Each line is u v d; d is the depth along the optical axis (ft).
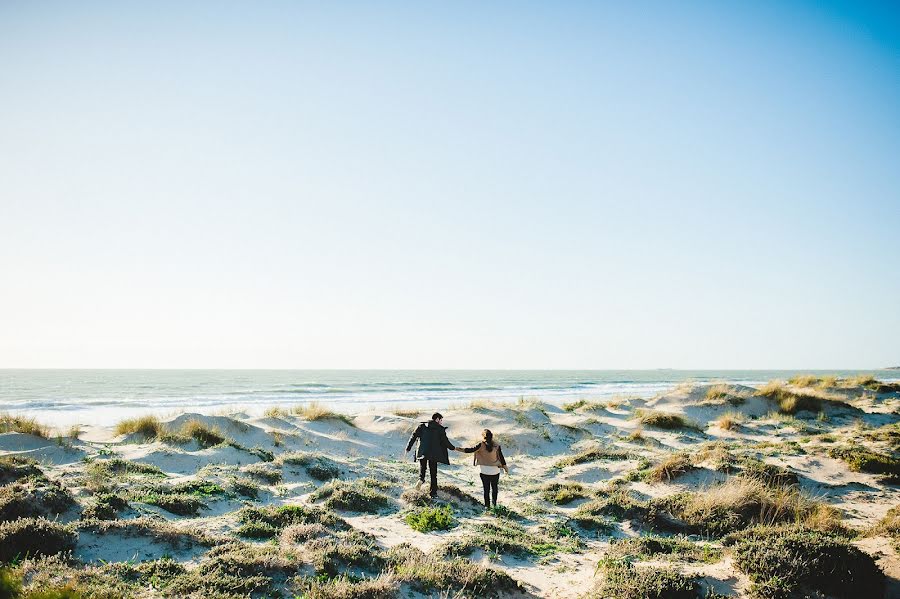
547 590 23.32
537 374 513.45
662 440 71.87
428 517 32.09
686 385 111.96
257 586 20.26
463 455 63.67
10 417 56.18
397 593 20.52
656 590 20.89
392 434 73.26
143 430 60.23
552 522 34.73
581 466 53.16
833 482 43.62
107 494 29.50
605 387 248.93
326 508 34.58
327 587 20.39
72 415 103.65
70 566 20.98
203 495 34.63
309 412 79.00
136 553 23.34
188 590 19.65
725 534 31.63
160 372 440.04
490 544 28.19
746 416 90.63
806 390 109.60
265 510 30.68
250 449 52.54
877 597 21.15
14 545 21.45
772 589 20.94
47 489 27.76
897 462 45.50
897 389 114.42
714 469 44.16
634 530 33.27
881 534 28.35
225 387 209.05
